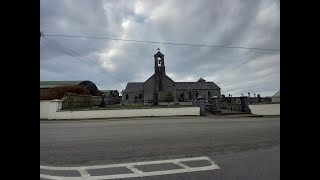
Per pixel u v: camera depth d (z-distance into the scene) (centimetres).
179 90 8550
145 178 594
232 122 1964
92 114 2550
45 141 1032
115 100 4384
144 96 8025
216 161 739
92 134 1251
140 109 2709
